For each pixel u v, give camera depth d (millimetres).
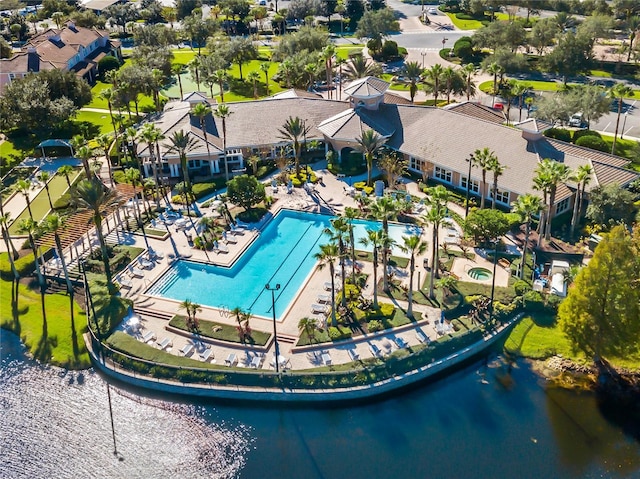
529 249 80188
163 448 56781
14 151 113250
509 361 65500
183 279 77562
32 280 78188
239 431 58344
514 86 123875
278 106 110812
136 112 125562
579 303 59750
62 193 97938
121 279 76812
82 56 153500
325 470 54188
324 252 65250
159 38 169250
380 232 66188
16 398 62438
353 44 182500
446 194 74438
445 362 64062
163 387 62250
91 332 68312
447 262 78062
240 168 105062
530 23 188750
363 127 102750
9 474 54594
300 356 64250
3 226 78250
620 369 63656
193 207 92625
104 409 61000
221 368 62812
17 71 134625
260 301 73375
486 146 94375
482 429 57875
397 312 69625
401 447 56250
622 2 177625
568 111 109875
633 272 58438
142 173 102875
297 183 98375
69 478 54094
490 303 70188
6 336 70375
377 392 61562
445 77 122750
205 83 145250
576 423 58125
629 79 147500
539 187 76000
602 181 86125
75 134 119938
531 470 53719
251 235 85625
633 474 53156
